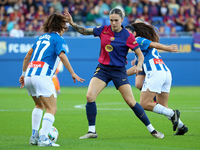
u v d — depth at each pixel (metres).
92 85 22.94
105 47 22.78
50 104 20.09
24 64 21.59
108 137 23.50
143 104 24.84
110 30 22.83
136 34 25.41
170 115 24.36
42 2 77.94
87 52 69.19
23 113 36.44
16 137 23.44
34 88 20.14
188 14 84.75
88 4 79.44
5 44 67.38
